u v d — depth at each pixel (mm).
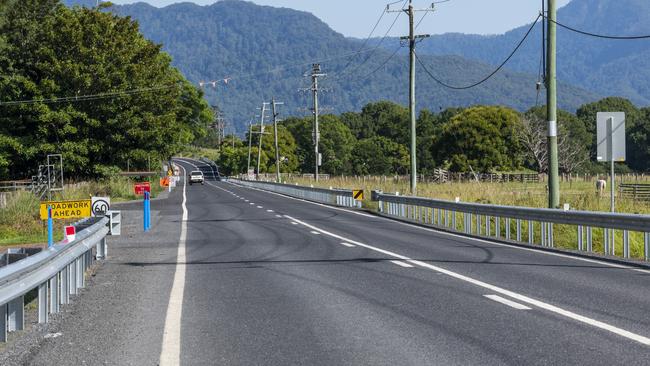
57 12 111750
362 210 68312
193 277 24219
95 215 33031
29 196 60938
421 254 30578
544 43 48750
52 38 105562
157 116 112938
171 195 112250
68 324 16672
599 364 12320
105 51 107500
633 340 14156
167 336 15125
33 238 44312
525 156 181250
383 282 22391
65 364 13000
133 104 109688
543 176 136625
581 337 14461
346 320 16516
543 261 27875
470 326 15664
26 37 111562
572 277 23281
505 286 21359
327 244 35375
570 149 177625
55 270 17484
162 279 23953
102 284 23031
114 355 13641
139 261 29375
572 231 42500
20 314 15945
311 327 15812
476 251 31781
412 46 78625
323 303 18812
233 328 15836
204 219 56531
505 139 178125
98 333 15648
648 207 47906
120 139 107250
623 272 24531
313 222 51781
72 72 103562
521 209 37031
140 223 52406
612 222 30359
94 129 107062
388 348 13734
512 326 15617
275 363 12758
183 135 178500
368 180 128875
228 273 25125
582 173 183125
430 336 14719
